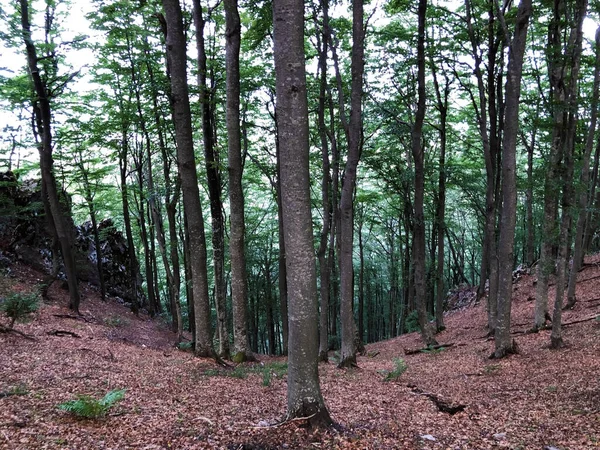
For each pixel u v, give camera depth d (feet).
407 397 25.84
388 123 53.42
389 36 47.57
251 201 96.63
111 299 74.84
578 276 58.80
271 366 39.19
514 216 34.88
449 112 71.97
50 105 50.16
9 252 61.26
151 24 49.70
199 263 36.06
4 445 13.92
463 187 69.10
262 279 109.50
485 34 49.83
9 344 29.91
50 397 19.85
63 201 66.85
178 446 15.44
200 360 35.35
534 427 18.78
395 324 128.06
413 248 73.61
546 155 58.03
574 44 37.88
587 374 26.18
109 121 52.47
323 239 46.32
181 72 32.48
